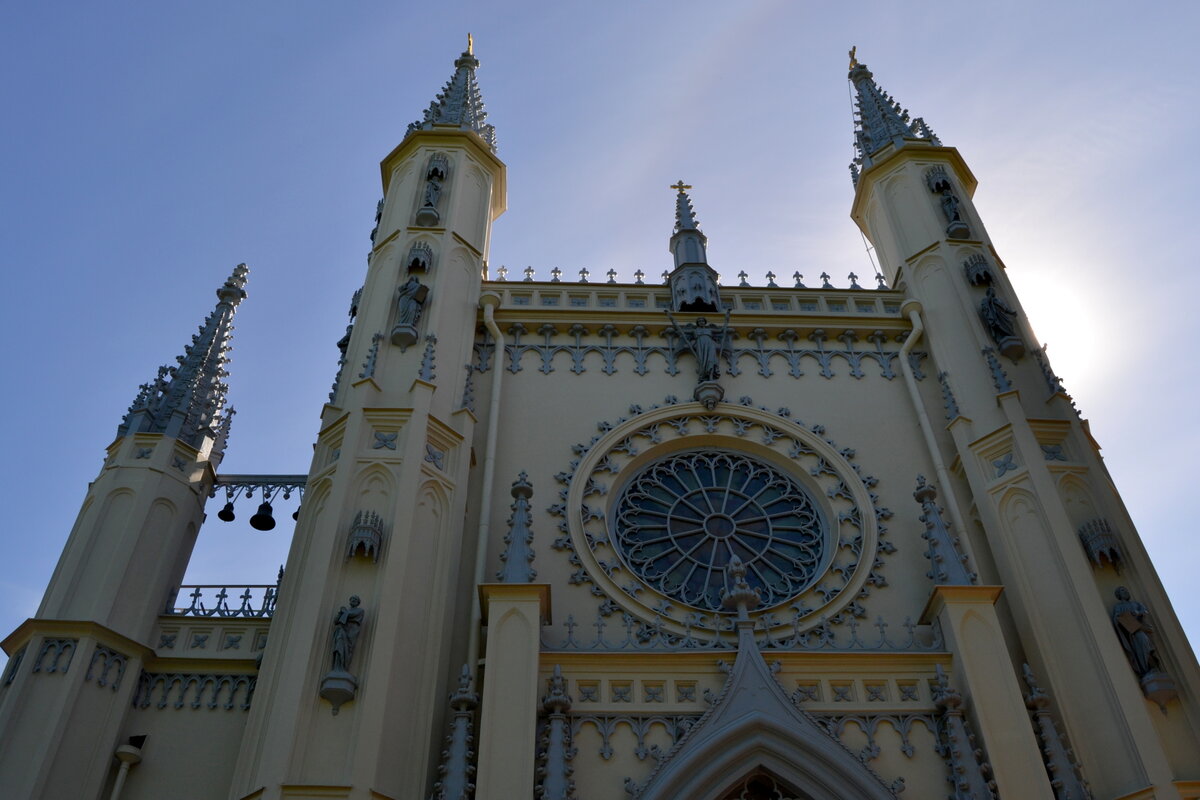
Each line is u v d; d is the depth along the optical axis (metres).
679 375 24.53
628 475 22.45
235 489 22.97
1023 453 20.52
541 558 20.27
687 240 27.92
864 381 24.48
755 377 24.58
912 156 29.06
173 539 20.83
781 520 21.92
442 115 29.86
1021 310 24.50
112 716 17.97
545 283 26.36
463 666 16.66
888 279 28.56
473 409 22.64
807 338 25.58
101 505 20.58
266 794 14.68
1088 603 17.97
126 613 19.17
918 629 19.33
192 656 19.14
